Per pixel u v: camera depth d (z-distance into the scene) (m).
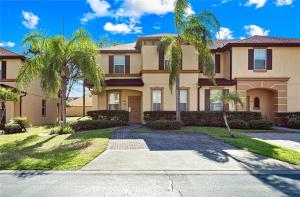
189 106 22.44
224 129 18.67
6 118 24.55
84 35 16.56
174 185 7.00
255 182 7.27
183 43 22.38
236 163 9.37
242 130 18.88
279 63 23.30
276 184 7.08
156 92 22.73
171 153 10.91
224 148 11.89
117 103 23.67
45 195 6.19
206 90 22.66
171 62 19.00
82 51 16.27
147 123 19.62
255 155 10.53
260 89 24.28
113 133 16.27
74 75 16.97
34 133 18.12
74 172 8.30
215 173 8.23
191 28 18.62
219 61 24.83
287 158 9.80
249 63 23.12
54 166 8.85
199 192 6.41
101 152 11.05
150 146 12.34
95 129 18.67
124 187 6.82
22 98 25.64
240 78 22.80
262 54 23.33
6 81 26.03
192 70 22.55
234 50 23.22
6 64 26.17
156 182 7.27
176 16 18.66
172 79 19.12
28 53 20.69
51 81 15.88
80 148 11.76
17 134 18.20
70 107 48.12
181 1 18.48
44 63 16.00
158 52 21.12
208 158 10.06
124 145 12.57
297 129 20.05
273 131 18.56
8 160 9.66
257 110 24.27
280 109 22.97
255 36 25.09
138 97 23.91
